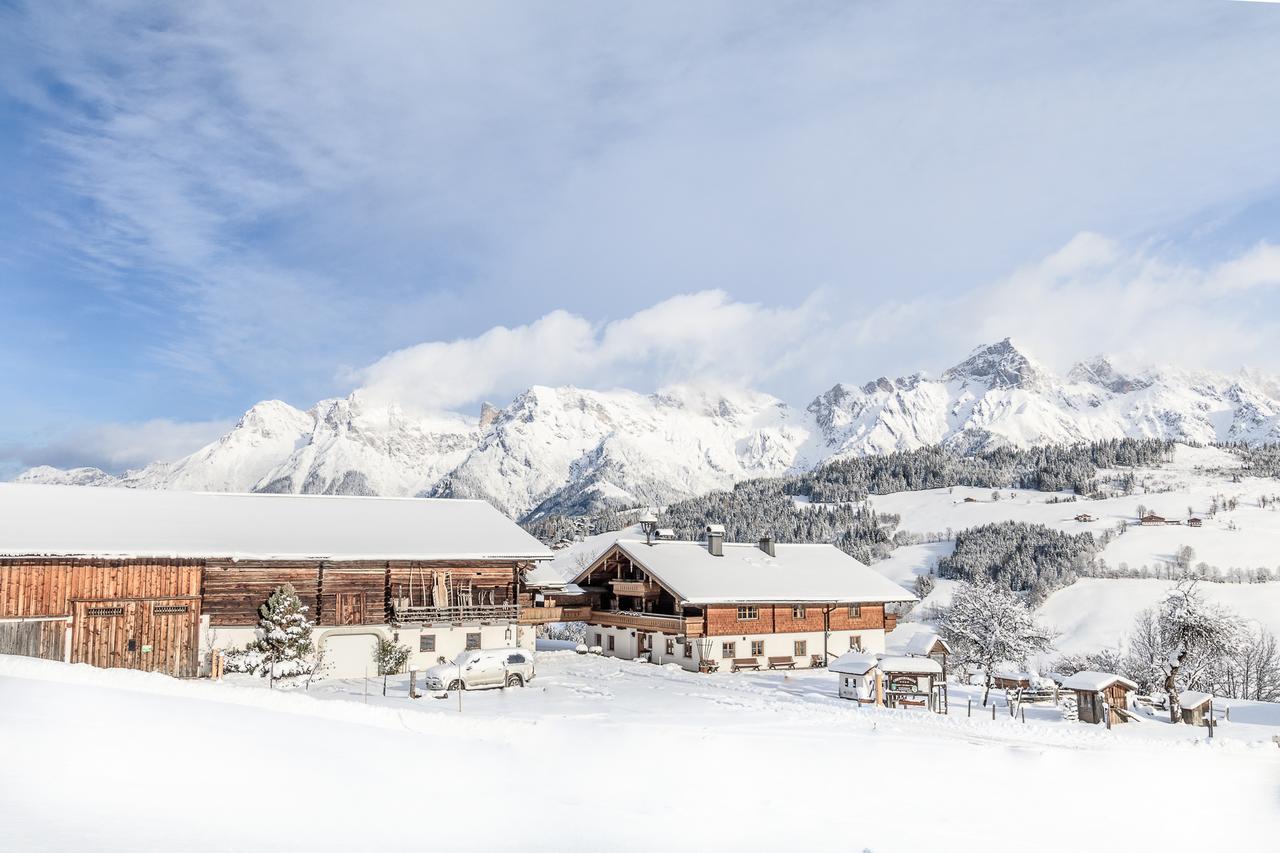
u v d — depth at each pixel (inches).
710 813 746.8
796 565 2736.2
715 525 2731.3
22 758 645.9
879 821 772.0
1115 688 1667.1
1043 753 1232.2
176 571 1819.6
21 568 1694.1
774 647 2415.1
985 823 803.4
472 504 2458.2
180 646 1802.4
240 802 604.4
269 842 510.9
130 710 915.4
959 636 2241.6
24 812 507.2
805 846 655.1
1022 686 2023.9
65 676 1135.0
